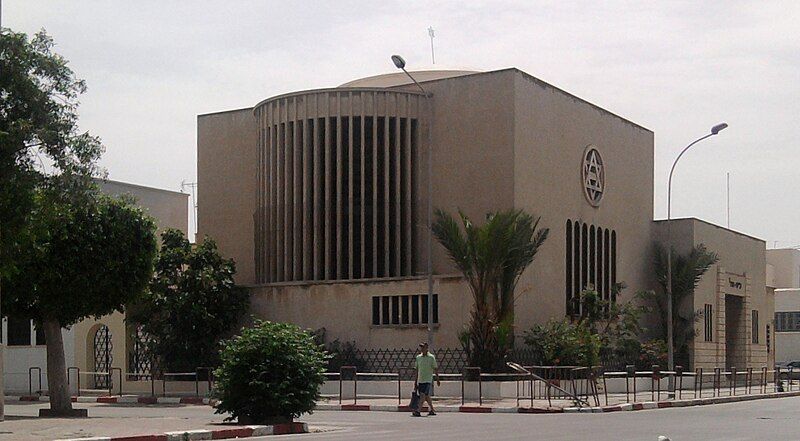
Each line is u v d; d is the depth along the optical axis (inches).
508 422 926.4
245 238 1838.1
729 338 2346.2
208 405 1327.5
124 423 847.1
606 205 1875.0
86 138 844.6
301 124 1659.7
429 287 1402.6
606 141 1893.5
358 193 1620.3
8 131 765.3
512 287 1405.0
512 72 1587.1
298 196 1646.2
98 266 994.1
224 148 1886.1
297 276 1635.1
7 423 837.8
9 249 799.7
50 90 821.2
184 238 1588.3
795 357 3287.4
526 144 1609.3
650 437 729.0
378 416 1042.1
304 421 926.4
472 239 1386.6
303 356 855.7
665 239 2049.7
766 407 1263.5
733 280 2267.5
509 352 1409.9
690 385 1871.3
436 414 1089.4
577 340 1470.2
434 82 1660.9
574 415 1066.7
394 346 1483.8
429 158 1531.7
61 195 839.7
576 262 1755.7
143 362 1595.7
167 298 1518.2
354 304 1528.1
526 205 1595.7
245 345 849.5
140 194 1747.0
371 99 1628.9
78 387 1596.9
